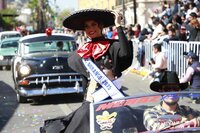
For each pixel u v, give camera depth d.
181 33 16.69
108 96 5.04
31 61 12.62
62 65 12.59
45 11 69.25
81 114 5.01
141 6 36.28
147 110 4.86
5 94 15.01
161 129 4.69
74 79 12.58
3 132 9.44
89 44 5.20
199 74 11.20
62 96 13.80
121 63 5.15
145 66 19.88
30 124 10.12
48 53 13.00
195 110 4.91
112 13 5.17
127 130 4.71
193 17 15.13
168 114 4.85
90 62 5.10
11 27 73.06
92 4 59.19
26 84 12.46
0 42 25.33
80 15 5.26
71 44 13.59
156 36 18.48
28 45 13.32
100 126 4.74
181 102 4.93
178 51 15.59
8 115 11.26
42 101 13.22
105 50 5.11
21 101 13.02
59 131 5.01
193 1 21.38
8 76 20.86
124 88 15.45
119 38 5.02
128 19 38.34
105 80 5.03
